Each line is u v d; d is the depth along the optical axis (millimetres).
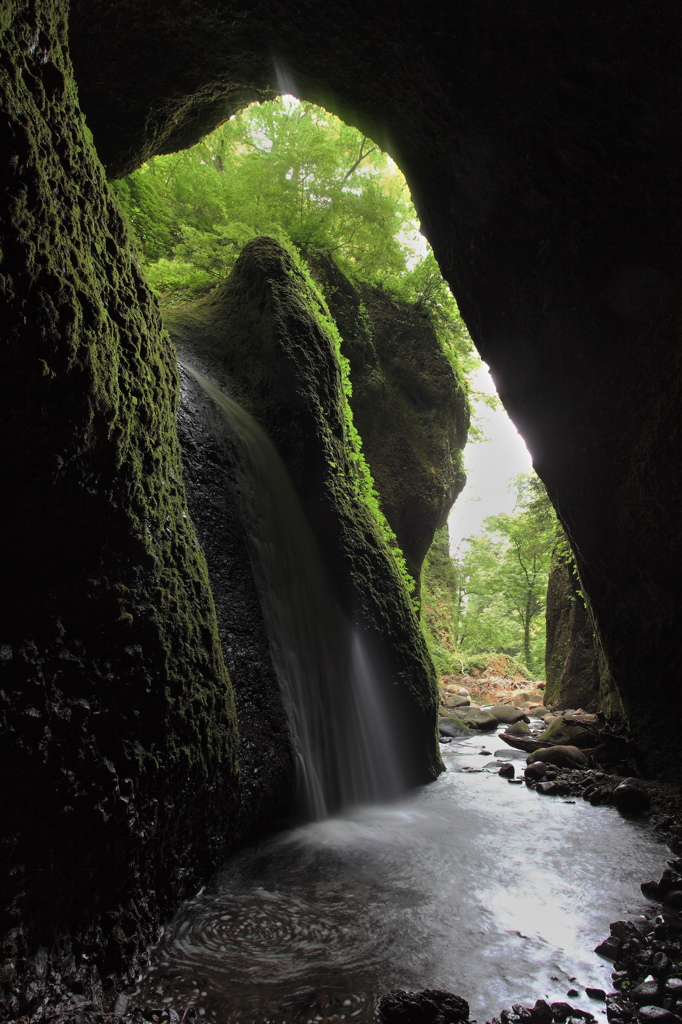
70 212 2984
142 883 3088
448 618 18406
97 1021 2393
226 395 6879
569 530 6430
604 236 4766
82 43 5918
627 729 7145
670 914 3475
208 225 11180
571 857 4387
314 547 6566
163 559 3506
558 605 11695
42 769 2510
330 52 5695
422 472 11305
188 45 5984
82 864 2656
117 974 2742
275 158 11164
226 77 6484
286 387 6859
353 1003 2654
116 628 2965
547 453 6207
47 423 2588
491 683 16188
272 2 5316
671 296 4352
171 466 3928
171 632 3402
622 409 5164
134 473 3211
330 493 6762
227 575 5164
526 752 7965
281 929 3281
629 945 3066
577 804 5762
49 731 2570
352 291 10984
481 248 6137
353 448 8289
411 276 12250
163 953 3020
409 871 4082
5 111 2438
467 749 8469
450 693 13844
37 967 2428
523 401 6332
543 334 5727
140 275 3799
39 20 2914
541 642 21016
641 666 6211
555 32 4094
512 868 4164
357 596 6496
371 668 6344
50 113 2957
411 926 3328
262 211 10859
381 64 5504
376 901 3629
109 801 2756
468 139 5461
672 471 4566
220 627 4797
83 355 2732
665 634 5641
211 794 3779
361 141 11898
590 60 4035
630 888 3861
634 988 2768
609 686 8211
